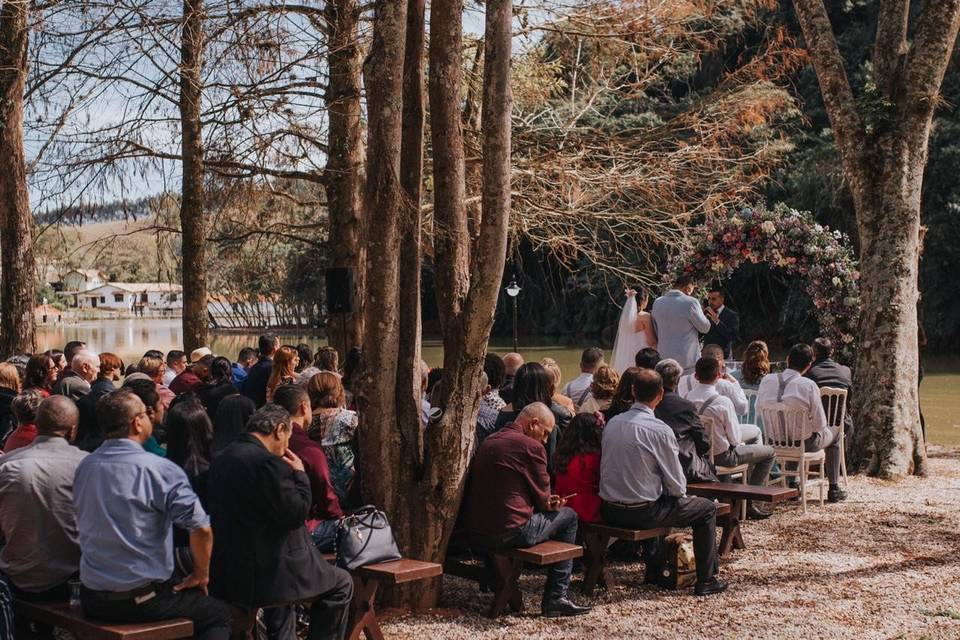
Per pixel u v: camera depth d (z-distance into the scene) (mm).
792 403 9266
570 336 51594
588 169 14078
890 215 11352
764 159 14547
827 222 36500
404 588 6262
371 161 5941
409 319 6211
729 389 8961
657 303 11016
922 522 8977
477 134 13180
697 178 14195
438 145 6148
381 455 6102
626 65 14922
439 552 6215
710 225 13602
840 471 11422
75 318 79375
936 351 38000
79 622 4348
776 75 13875
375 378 6074
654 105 26562
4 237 11789
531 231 15680
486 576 6492
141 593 4262
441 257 6172
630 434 6543
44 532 4684
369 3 11703
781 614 6199
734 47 24953
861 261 11672
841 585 6883
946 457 13094
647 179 13898
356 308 11047
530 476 6074
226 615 4477
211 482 4723
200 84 10992
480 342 6035
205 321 11875
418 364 6281
